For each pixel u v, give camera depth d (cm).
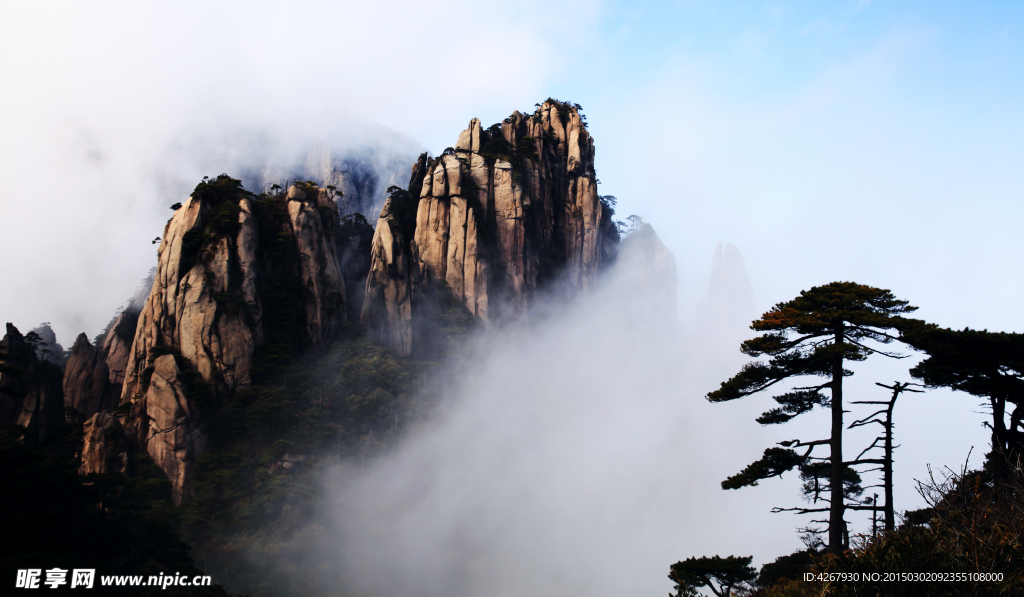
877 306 3497
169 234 11475
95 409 12600
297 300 12562
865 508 3438
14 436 8094
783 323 3350
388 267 14350
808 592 3094
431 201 16312
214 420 10262
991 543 1764
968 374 3569
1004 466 2955
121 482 6762
